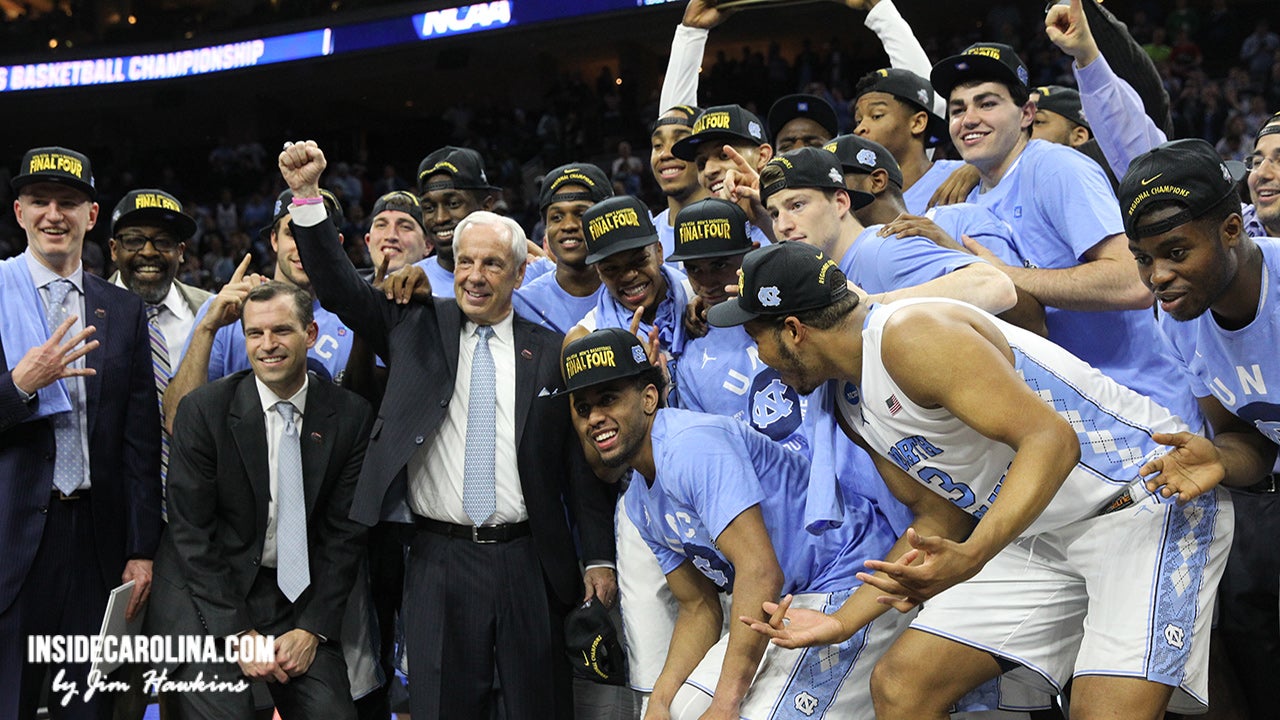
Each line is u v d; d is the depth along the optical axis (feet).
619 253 11.19
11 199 58.54
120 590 11.12
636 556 10.98
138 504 11.86
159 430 12.17
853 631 8.48
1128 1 48.06
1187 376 9.96
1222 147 36.65
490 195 15.39
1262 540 10.64
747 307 8.34
